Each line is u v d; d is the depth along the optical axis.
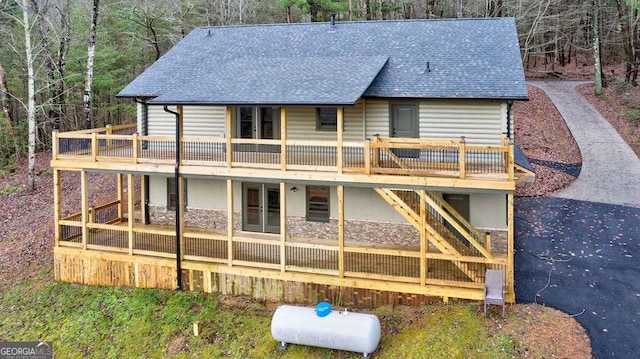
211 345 12.13
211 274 14.09
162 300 13.98
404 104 14.80
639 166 22.22
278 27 20.12
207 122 16.81
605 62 44.84
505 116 13.93
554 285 12.77
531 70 44.56
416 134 14.78
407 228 15.09
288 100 12.72
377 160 13.04
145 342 12.63
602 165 22.70
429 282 12.32
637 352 9.86
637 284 12.64
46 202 21.95
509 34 16.77
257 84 14.37
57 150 15.41
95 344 12.86
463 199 14.57
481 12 39.19
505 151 11.70
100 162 14.90
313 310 11.62
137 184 23.14
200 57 18.47
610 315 11.22
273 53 17.94
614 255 14.41
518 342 10.17
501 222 14.38
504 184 11.66
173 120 17.19
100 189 23.00
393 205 12.72
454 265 13.49
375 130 15.13
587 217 17.30
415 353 10.48
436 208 12.57
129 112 33.19
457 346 10.31
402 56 16.36
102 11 28.11
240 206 16.70
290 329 11.23
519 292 12.43
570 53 46.78
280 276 13.45
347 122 15.33
